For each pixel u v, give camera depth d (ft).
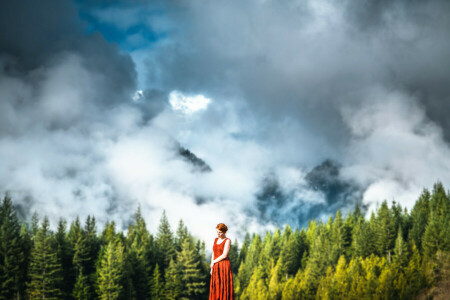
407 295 241.55
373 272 263.49
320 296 275.80
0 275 251.60
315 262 338.95
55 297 248.11
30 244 293.23
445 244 281.54
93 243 322.34
